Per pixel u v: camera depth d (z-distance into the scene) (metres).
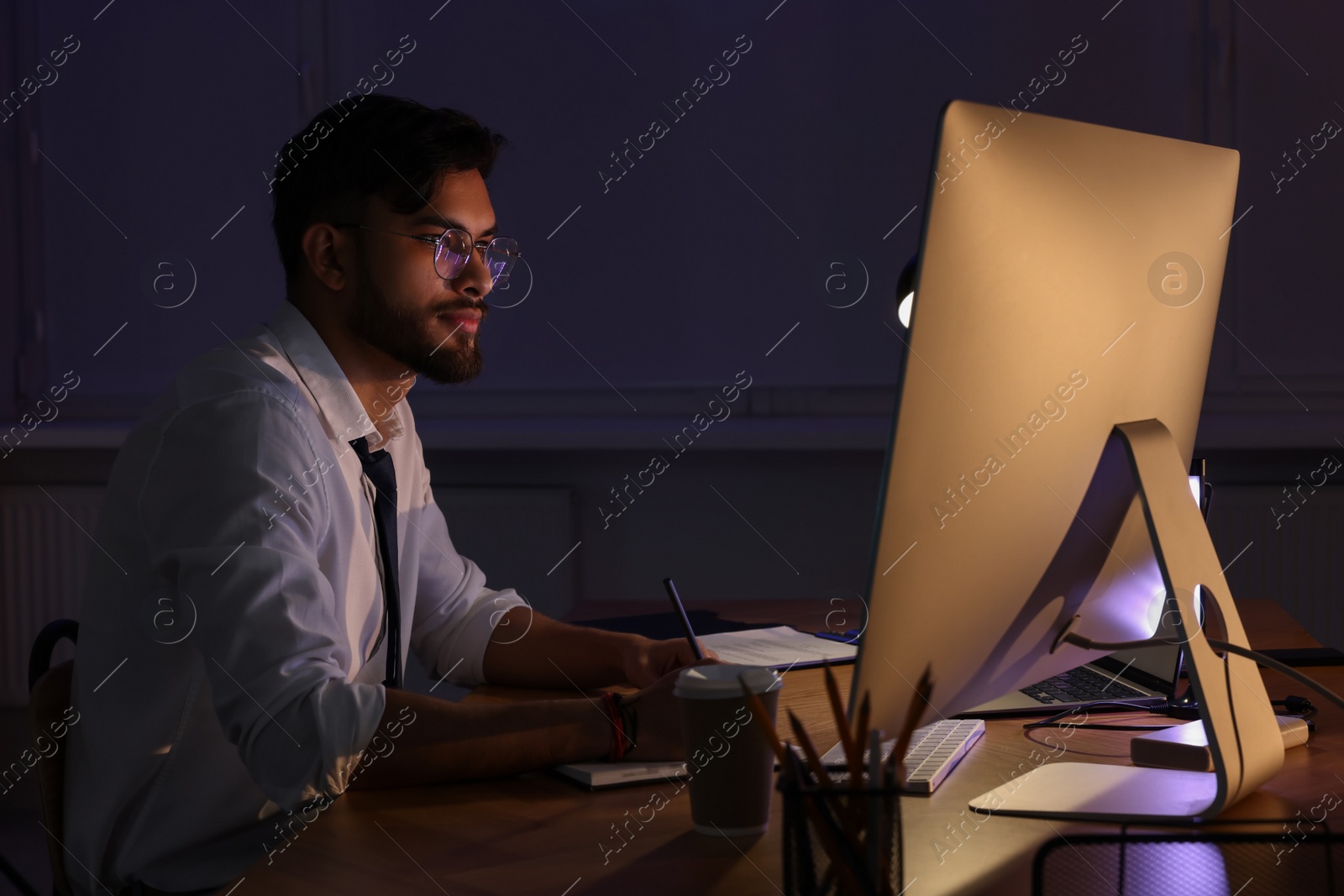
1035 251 0.67
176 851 1.11
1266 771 0.81
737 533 2.90
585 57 2.91
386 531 1.26
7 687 3.07
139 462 1.15
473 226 1.25
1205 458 2.74
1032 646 0.83
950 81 2.79
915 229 2.83
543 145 2.95
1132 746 0.91
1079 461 0.76
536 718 0.97
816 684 1.23
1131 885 0.66
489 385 3.06
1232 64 2.70
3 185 3.13
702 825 0.81
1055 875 0.68
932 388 0.63
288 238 1.28
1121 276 0.75
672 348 2.97
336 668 1.00
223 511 1.04
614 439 2.81
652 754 0.98
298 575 1.02
